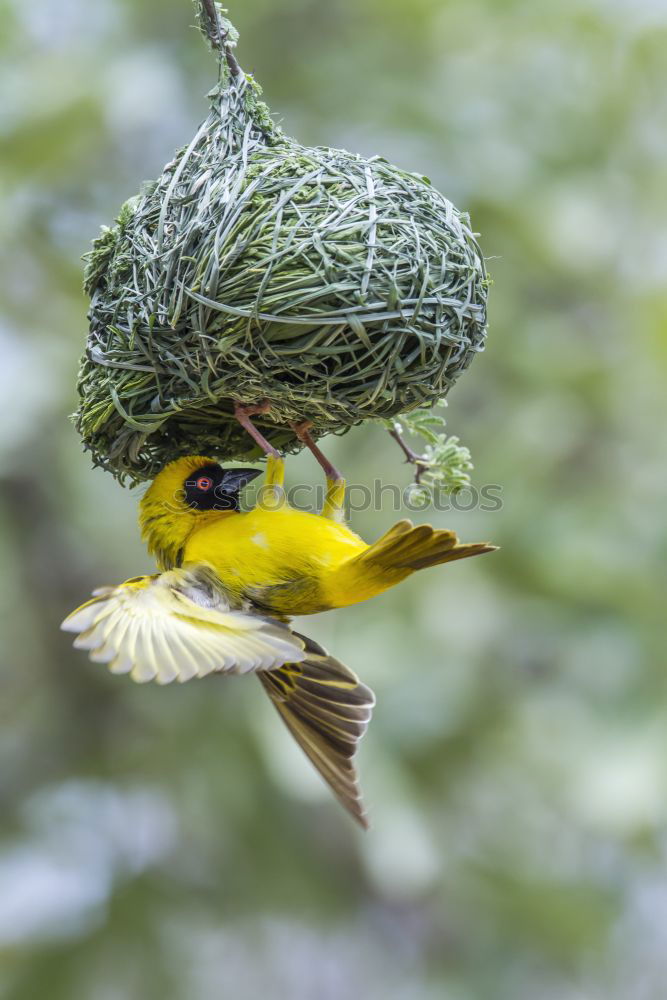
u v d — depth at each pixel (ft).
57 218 41.34
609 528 42.14
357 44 43.65
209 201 20.48
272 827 43.01
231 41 21.63
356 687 23.08
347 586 21.53
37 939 42.34
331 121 42.55
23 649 46.52
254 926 44.83
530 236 42.06
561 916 44.06
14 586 44.91
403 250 20.26
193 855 44.47
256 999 46.47
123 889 43.47
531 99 44.68
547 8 44.34
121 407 21.04
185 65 42.22
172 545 22.81
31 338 39.83
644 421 43.78
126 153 41.65
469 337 21.22
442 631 41.06
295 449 24.43
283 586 21.68
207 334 20.13
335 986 47.37
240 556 21.67
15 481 42.57
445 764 41.70
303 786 39.88
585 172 44.47
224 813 42.73
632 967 47.01
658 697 41.22
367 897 45.24
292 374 20.40
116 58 40.75
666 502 43.01
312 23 43.50
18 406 38.91
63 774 45.52
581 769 40.47
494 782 42.91
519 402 42.63
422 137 42.42
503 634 41.91
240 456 24.20
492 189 41.81
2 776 45.39
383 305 19.95
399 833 38.70
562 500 42.70
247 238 20.01
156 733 45.06
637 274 44.50
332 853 44.47
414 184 21.11
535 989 46.39
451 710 40.57
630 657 41.57
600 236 43.21
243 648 20.16
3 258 40.32
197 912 44.06
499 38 44.60
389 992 46.24
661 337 42.86
